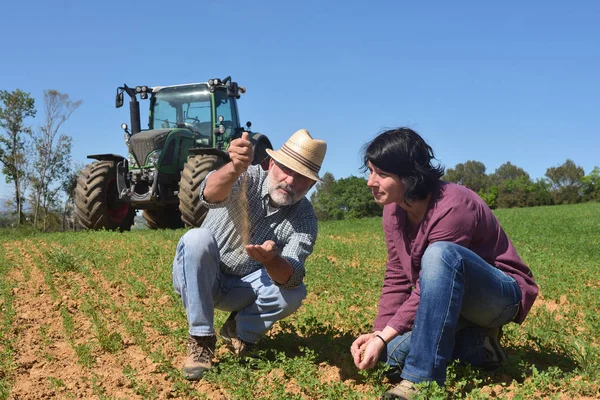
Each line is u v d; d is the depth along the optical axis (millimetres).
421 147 3002
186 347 4070
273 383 3307
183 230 11875
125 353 4023
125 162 12672
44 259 7781
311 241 3650
